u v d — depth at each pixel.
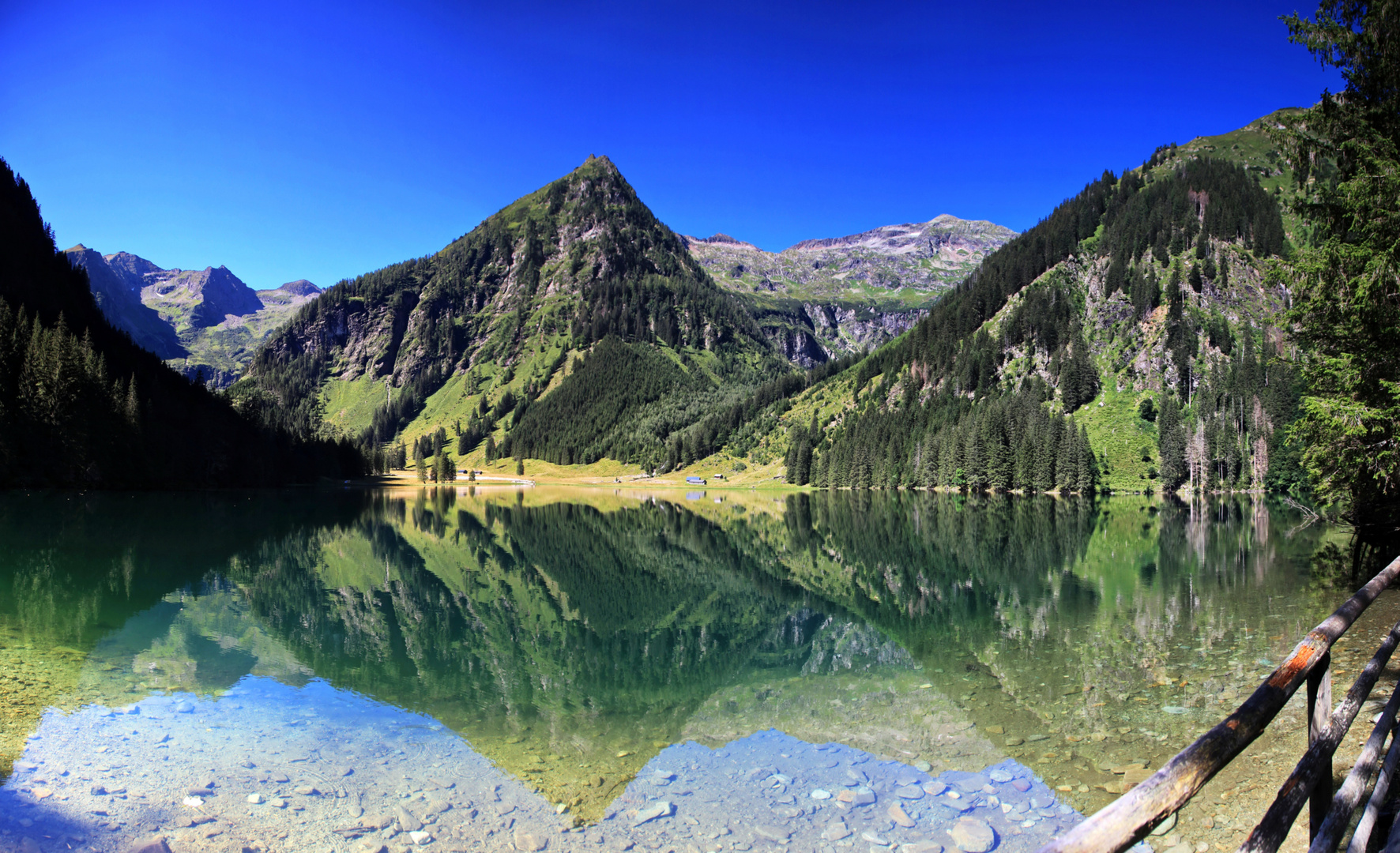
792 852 9.66
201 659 19.62
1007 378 166.12
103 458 91.44
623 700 17.28
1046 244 197.25
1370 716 11.78
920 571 38.59
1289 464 83.31
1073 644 20.28
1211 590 27.42
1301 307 21.70
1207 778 2.90
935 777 12.03
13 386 85.38
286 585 33.38
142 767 12.33
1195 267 157.25
